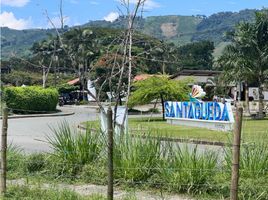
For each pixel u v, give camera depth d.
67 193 11.89
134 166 13.26
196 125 38.59
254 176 12.53
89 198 11.77
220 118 36.03
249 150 13.02
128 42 15.71
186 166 12.80
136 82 50.69
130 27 15.15
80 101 100.06
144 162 13.32
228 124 35.25
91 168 14.18
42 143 25.34
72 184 13.73
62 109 74.88
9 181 13.64
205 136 29.56
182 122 40.47
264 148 13.10
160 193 12.67
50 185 13.19
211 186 12.51
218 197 12.25
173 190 12.73
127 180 13.21
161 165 13.23
